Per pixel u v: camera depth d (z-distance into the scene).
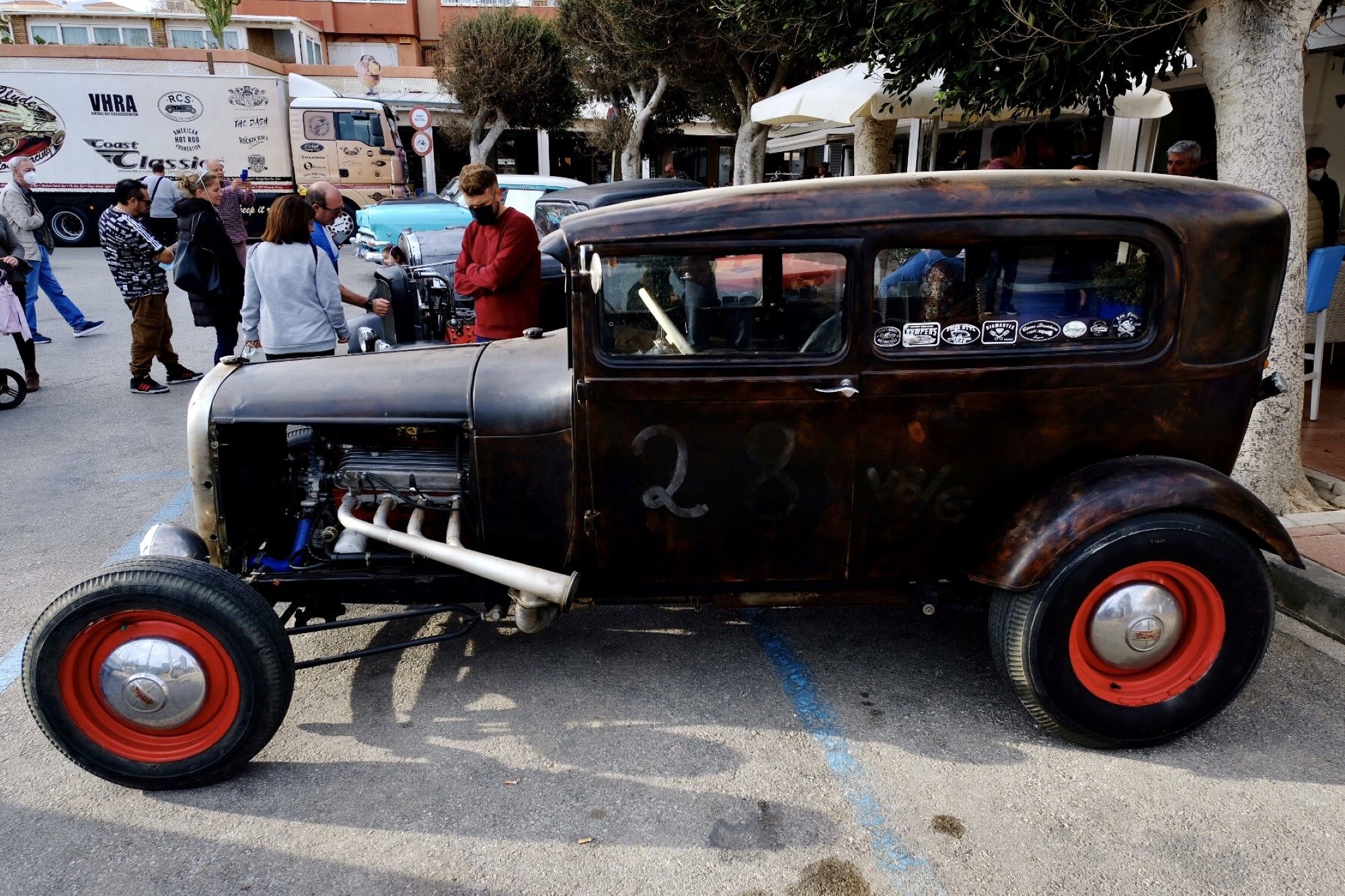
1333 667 3.29
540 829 2.54
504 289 4.83
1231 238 2.66
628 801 2.65
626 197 8.53
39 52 18.50
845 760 2.83
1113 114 4.88
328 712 3.13
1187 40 4.23
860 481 2.79
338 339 5.40
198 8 31.08
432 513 3.14
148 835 2.54
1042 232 2.61
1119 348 2.72
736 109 16.03
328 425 2.96
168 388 7.87
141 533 4.79
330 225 5.95
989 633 2.90
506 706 3.15
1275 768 2.76
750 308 2.67
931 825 2.54
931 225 2.59
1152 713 2.78
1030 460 2.80
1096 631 2.72
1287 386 4.21
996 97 4.77
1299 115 4.04
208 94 18.56
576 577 2.74
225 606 2.58
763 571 2.91
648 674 3.35
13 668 3.46
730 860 2.41
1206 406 2.80
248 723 2.65
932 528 2.88
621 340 2.68
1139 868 2.36
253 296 5.09
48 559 4.45
